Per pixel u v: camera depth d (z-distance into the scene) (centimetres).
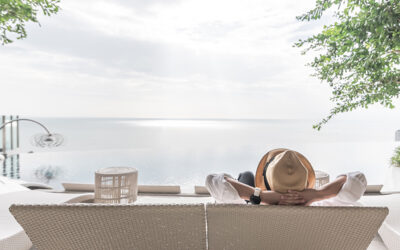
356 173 110
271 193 103
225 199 106
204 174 649
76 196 212
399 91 248
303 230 86
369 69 237
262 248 91
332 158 807
